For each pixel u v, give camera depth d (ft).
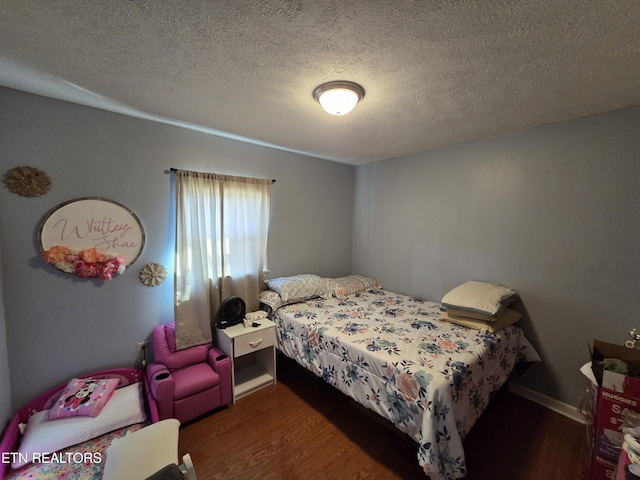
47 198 5.71
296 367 9.15
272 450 5.73
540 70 4.52
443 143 8.75
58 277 5.90
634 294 5.99
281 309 8.44
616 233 6.16
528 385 7.49
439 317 7.75
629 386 4.13
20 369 5.56
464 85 5.02
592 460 4.52
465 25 3.46
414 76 4.71
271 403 7.25
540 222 7.21
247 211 8.64
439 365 5.15
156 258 7.17
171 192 7.32
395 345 5.98
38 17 3.32
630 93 5.32
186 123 7.10
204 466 5.34
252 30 3.58
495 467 5.31
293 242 10.31
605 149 6.22
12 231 5.41
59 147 5.79
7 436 4.83
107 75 4.75
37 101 5.54
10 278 5.41
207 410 6.57
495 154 7.97
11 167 5.35
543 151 7.08
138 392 6.17
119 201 6.56
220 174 8.04
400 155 10.37
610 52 4.00
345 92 4.96
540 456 5.56
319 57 4.19
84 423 5.17
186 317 7.30
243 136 8.13
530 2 3.09
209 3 3.11
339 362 6.29
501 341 6.50
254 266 8.83
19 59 4.26
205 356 7.40
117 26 3.51
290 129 7.47
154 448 3.85
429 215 9.64
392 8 3.18
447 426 4.47
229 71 4.60
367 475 5.15
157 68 4.51
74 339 6.14
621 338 6.17
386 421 6.37
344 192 12.03
